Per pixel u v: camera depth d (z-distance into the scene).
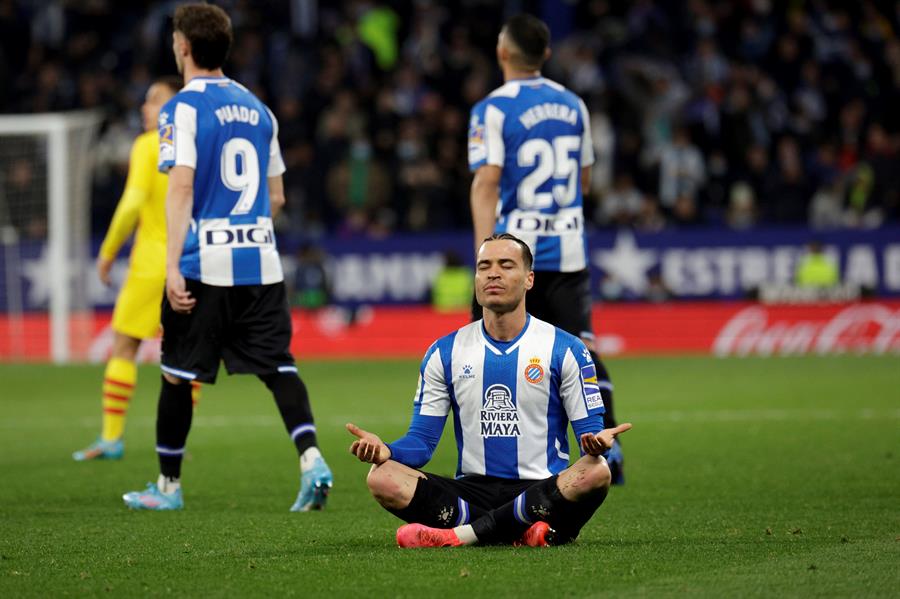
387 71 80.12
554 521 17.94
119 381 30.27
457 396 18.44
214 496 24.62
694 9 79.25
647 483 25.56
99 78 76.44
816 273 63.94
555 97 25.89
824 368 54.50
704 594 15.18
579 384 18.14
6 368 59.56
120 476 27.55
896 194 68.50
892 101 75.25
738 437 32.72
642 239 65.62
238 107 23.00
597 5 79.50
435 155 71.56
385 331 66.19
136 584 16.11
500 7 80.00
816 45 77.88
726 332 64.62
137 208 29.27
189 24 22.84
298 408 22.88
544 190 25.69
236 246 22.73
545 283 25.89
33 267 65.62
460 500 18.22
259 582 16.11
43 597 15.45
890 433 33.00
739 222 67.75
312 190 70.81
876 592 15.27
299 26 83.12
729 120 71.38
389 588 15.62
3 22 83.88
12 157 65.38
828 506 22.34
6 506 23.45
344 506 23.12
